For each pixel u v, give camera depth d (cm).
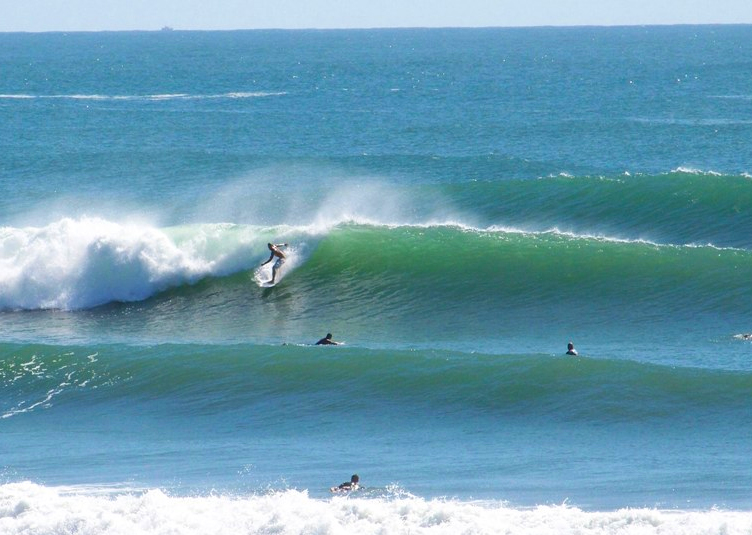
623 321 8706
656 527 4588
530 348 8156
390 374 7438
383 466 5956
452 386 7219
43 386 7644
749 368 7312
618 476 5641
